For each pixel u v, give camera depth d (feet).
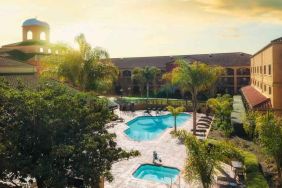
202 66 118.52
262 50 128.77
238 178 66.69
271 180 62.13
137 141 107.65
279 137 58.08
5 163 37.22
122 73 276.82
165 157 87.61
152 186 66.59
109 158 43.52
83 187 42.88
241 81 237.86
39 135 40.86
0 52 210.38
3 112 42.01
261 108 103.09
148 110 179.11
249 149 83.51
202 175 53.31
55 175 37.22
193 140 54.75
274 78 102.12
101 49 113.70
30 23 227.61
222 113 118.83
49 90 47.50
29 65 135.54
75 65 109.81
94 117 46.11
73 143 41.37
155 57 291.99
